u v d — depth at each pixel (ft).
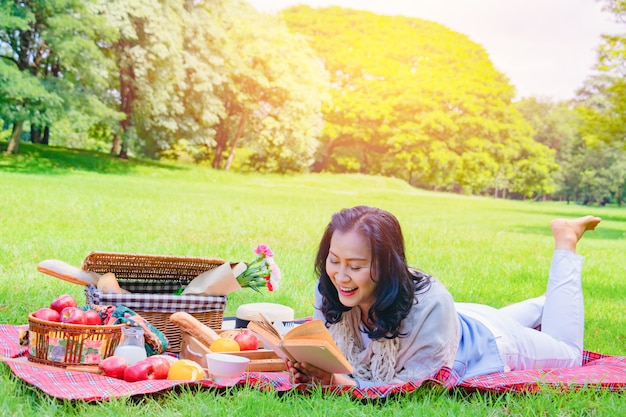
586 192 104.53
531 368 11.50
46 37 73.31
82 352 10.34
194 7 87.66
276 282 14.01
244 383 10.03
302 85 95.55
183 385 9.71
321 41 101.04
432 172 105.19
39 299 17.13
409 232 45.93
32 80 71.97
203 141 88.33
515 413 9.60
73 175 68.18
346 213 9.62
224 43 89.40
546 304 12.43
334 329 10.50
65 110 74.95
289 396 9.81
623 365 12.21
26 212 36.63
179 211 45.32
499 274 29.86
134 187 63.31
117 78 83.35
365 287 9.45
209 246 30.91
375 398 9.68
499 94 107.65
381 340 10.00
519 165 107.86
